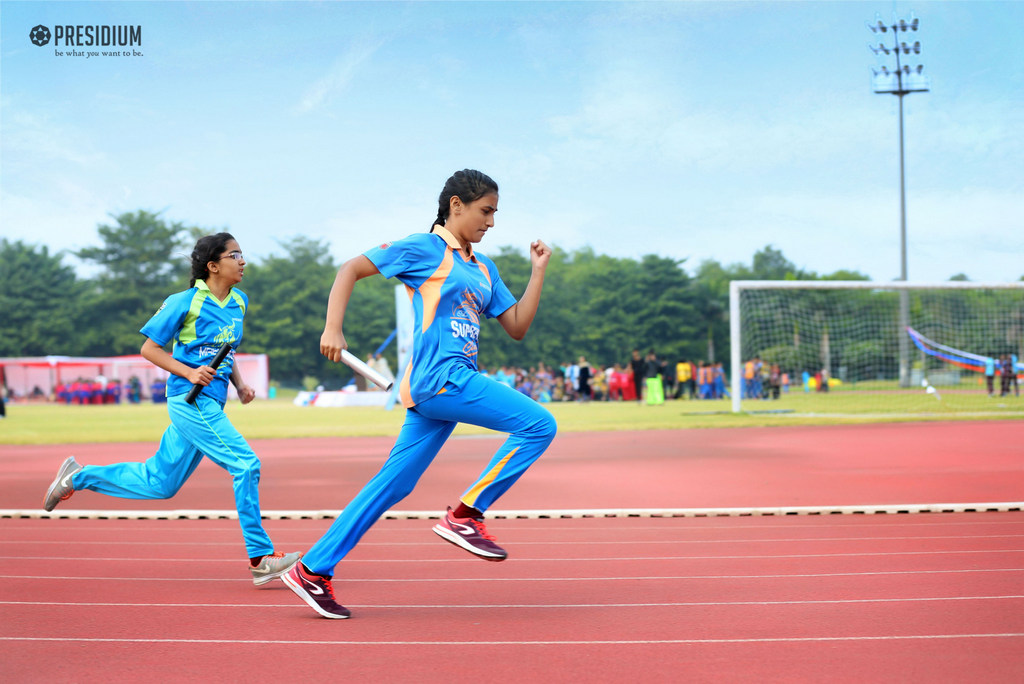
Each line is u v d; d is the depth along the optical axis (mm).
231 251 4293
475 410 3346
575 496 7141
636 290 61719
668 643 2895
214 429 4117
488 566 4344
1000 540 4855
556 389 33375
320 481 8555
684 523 5688
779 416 17984
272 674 2607
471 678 2545
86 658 2795
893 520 5668
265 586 3965
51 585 3982
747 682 2477
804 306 38344
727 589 3721
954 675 2516
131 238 69812
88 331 67750
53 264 69938
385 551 4809
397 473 3383
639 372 27797
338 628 3152
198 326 4207
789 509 5996
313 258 67562
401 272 3322
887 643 2859
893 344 38281
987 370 26938
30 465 10312
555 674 2572
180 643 2965
